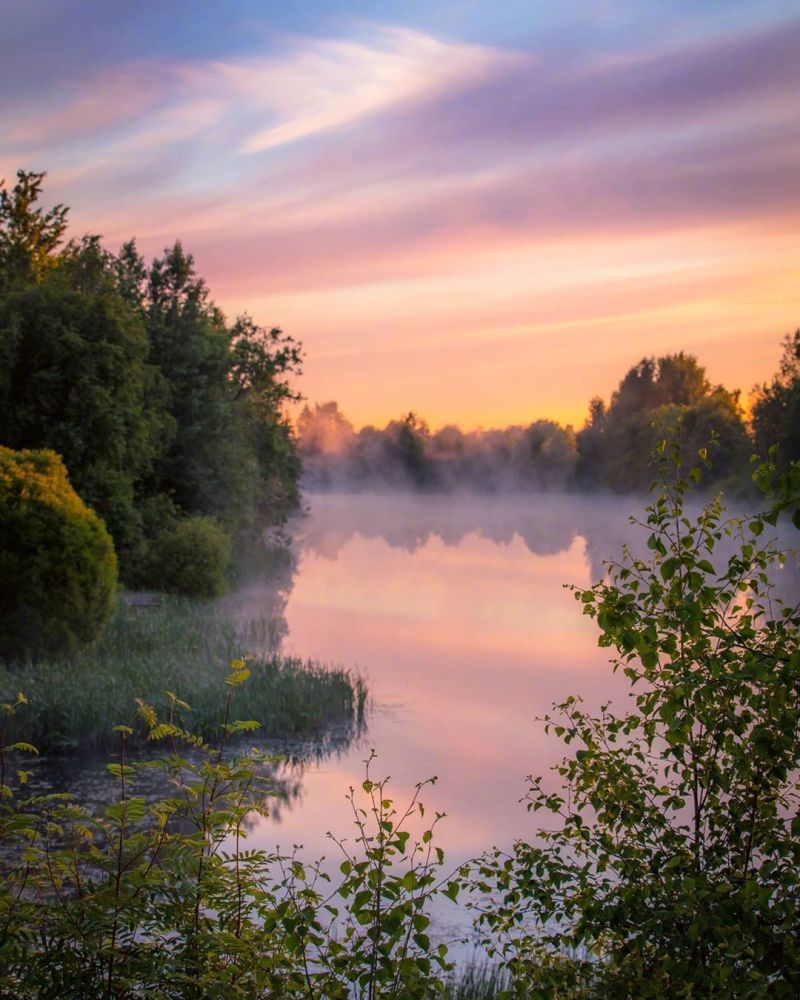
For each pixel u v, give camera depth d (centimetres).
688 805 754
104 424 2908
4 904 344
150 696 1400
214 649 1881
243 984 355
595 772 412
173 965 339
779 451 344
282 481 4950
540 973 399
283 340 4566
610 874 570
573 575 3725
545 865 412
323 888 768
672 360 10738
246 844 895
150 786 1084
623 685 1705
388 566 4166
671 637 368
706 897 340
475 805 1030
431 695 1633
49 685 1405
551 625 2442
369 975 347
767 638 363
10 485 1741
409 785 1113
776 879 347
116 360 2978
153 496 3572
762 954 320
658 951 354
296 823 972
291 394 4666
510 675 1803
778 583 2564
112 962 337
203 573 2903
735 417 6172
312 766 1207
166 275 3869
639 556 4212
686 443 5588
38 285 3083
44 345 2884
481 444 15262
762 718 366
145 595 2764
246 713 1389
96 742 1267
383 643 2159
